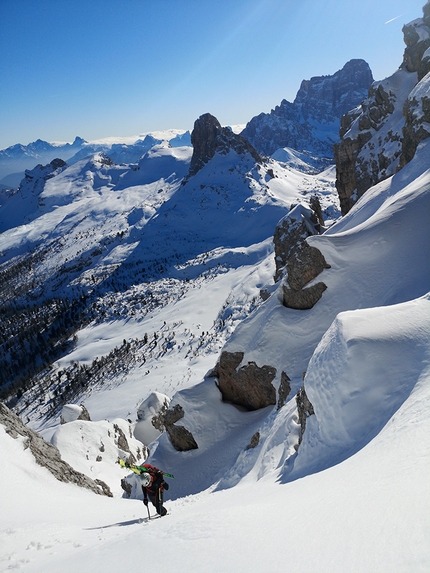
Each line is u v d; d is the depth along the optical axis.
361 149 82.38
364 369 13.27
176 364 177.25
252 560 5.33
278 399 30.59
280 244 78.06
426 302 15.33
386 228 33.22
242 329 35.81
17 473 21.09
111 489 39.28
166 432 36.62
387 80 82.62
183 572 5.71
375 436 10.66
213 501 14.56
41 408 189.50
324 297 33.00
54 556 9.87
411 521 4.72
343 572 4.29
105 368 197.62
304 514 6.46
